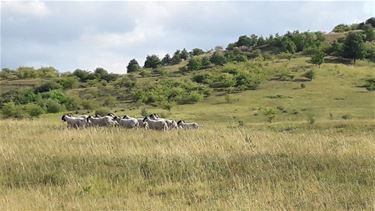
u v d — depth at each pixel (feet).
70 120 91.30
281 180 44.80
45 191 43.57
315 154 54.49
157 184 45.80
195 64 575.38
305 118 281.13
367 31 648.79
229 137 68.49
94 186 44.88
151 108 359.87
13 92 440.04
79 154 56.39
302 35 655.76
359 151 55.77
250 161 52.26
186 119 290.35
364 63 513.04
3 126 88.89
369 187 41.60
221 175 47.80
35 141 66.54
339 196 39.04
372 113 294.66
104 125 91.61
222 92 401.08
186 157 53.52
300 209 36.06
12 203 38.70
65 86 490.08
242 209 35.99
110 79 541.75
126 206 37.96
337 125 144.36
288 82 412.98
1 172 49.98
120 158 54.65
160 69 581.53
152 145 62.85
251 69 463.01
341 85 394.73
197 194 41.70
